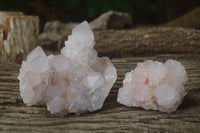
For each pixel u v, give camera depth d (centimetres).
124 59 61
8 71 56
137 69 48
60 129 46
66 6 115
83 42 48
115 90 53
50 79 47
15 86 53
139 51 66
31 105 49
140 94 48
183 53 66
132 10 107
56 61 47
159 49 66
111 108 49
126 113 48
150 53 66
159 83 48
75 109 47
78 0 107
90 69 48
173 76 48
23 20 60
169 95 47
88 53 48
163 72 48
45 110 49
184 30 65
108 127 46
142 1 107
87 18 117
